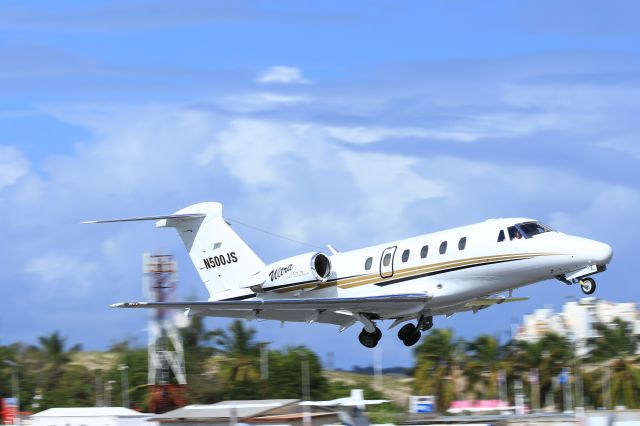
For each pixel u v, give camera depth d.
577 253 81.38
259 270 98.00
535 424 83.38
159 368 164.88
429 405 175.75
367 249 93.44
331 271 94.19
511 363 193.62
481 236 85.56
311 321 93.06
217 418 84.62
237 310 93.62
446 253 86.88
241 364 194.12
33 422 111.75
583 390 185.25
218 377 195.50
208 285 101.31
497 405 172.25
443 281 87.06
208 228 101.31
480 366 194.12
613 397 182.00
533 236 83.69
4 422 143.12
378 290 90.75
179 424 85.88
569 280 83.69
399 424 91.62
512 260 83.75
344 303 88.00
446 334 199.75
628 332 195.88
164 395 164.25
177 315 94.75
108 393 196.00
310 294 94.75
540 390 191.25
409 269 88.88
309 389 192.75
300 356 196.25
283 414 83.69
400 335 96.12
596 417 80.75
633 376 181.50
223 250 100.31
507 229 84.81
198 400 188.25
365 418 80.50
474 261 85.31
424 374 196.00
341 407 82.06
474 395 193.12
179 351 166.25
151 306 86.69
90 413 109.69
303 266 92.88
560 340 198.12
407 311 88.81
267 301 88.00
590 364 190.50
